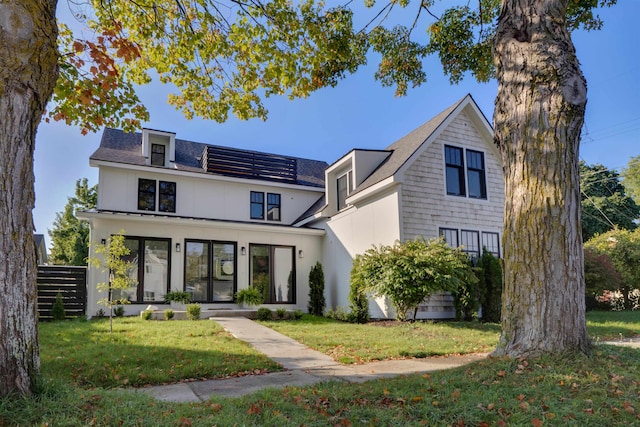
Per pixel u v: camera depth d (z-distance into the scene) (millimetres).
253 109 8273
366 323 11391
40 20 3363
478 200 13641
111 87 6297
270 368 5965
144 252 13250
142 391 4605
